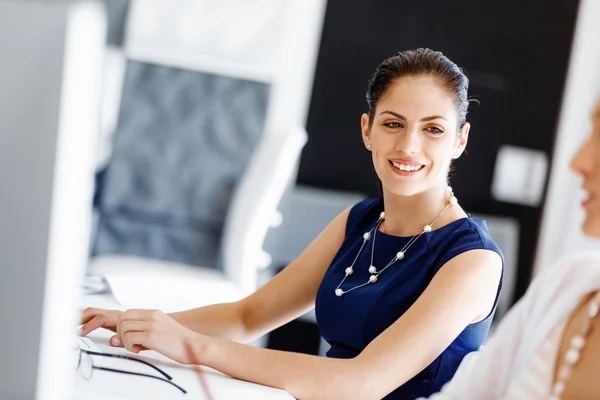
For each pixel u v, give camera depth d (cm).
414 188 206
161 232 615
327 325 217
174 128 623
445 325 188
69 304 103
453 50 666
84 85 98
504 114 670
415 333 185
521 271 673
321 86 662
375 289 208
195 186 620
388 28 662
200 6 643
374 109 213
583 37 668
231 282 381
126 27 631
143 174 617
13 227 99
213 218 620
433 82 204
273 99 651
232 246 393
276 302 234
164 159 620
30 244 99
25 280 100
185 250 616
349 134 665
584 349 141
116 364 166
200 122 625
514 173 668
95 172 586
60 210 99
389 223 218
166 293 260
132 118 620
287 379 175
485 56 668
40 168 98
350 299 212
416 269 206
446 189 214
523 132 670
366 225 229
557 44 668
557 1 667
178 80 627
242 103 631
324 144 665
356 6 659
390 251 213
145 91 623
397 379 182
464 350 200
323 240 238
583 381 139
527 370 147
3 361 102
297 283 235
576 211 660
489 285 197
